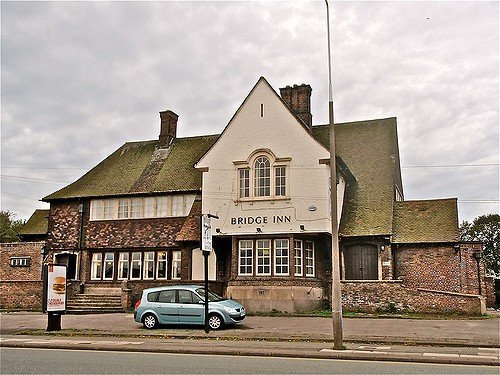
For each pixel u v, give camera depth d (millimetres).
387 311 25469
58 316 20688
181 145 35656
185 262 29719
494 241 51844
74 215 33844
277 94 28266
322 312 25688
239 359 13484
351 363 12812
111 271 32531
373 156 31922
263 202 27531
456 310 24422
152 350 15039
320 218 26500
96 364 12523
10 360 13172
